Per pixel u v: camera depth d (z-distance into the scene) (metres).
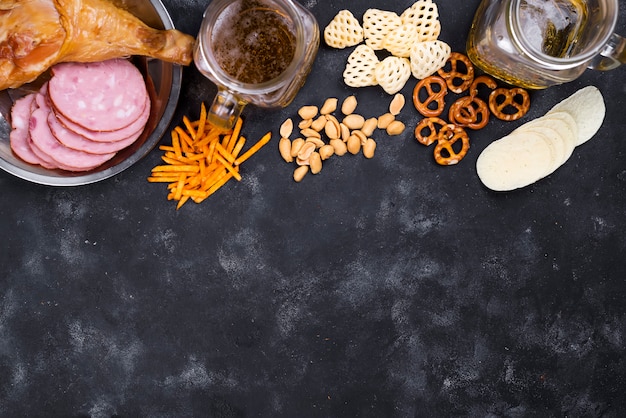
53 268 0.86
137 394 0.87
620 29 0.84
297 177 0.84
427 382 0.86
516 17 0.72
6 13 0.74
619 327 0.86
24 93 0.81
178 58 0.77
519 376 0.86
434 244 0.86
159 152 0.85
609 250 0.86
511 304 0.86
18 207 0.86
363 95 0.84
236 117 0.78
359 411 0.87
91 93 0.79
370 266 0.86
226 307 0.86
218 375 0.87
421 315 0.86
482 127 0.84
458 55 0.83
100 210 0.86
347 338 0.86
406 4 0.84
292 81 0.77
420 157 0.85
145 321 0.86
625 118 0.84
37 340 0.87
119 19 0.75
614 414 0.86
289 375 0.87
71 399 0.87
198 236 0.86
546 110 0.84
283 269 0.86
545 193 0.85
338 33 0.82
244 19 0.75
